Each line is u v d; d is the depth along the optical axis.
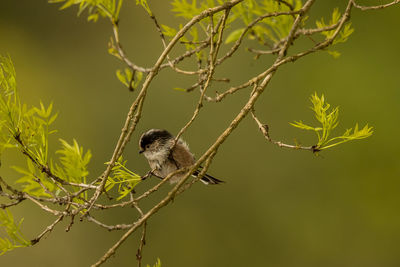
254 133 13.70
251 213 13.73
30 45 15.15
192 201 13.95
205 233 13.73
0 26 15.20
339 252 12.98
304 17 5.72
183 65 13.63
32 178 4.23
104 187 4.23
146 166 13.26
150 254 13.65
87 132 14.16
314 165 13.30
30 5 15.52
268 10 5.83
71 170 4.30
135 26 14.91
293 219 13.45
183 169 4.42
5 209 4.12
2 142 4.17
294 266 13.24
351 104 12.27
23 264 13.41
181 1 5.50
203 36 11.66
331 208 13.11
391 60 12.04
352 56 12.38
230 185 13.84
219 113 13.63
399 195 12.42
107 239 13.67
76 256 13.58
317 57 12.78
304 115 13.24
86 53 15.15
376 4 11.88
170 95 13.73
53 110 14.36
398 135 11.93
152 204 13.48
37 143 4.26
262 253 13.52
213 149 4.43
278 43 5.88
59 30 15.39
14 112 4.22
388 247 12.72
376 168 12.46
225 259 13.49
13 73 4.26
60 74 14.96
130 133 4.32
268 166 13.65
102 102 14.50
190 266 13.67
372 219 12.80
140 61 14.62
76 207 4.38
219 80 4.55
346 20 5.40
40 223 13.55
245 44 13.45
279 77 13.23
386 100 11.98
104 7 4.55
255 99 4.64
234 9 5.72
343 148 12.67
